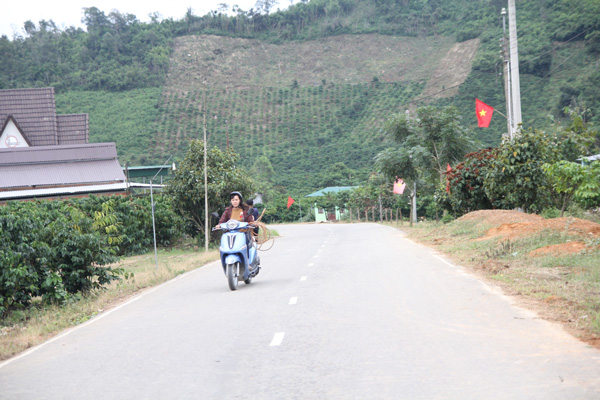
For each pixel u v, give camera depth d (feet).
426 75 620.08
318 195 325.42
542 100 336.49
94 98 588.09
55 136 200.54
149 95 606.96
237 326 26.35
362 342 21.67
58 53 655.76
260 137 511.40
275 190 360.28
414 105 520.01
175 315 30.89
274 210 313.73
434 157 144.25
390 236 92.58
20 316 37.78
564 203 69.97
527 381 15.93
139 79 634.84
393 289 34.09
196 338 24.53
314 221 305.94
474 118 368.68
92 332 28.45
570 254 39.40
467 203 88.28
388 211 233.96
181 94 628.28
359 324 24.89
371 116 532.73
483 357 18.63
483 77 447.83
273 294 35.37
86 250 43.06
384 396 15.48
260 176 375.45
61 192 132.77
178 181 102.99
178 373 19.33
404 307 28.19
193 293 39.81
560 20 407.64
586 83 309.83
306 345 21.81
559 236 46.24
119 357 22.31
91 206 88.63
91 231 46.57
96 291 45.60
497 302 28.07
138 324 29.22
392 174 152.66
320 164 422.41
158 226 101.09
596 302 25.54
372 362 18.89
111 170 143.13
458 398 14.94
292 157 447.01
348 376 17.52
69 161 146.10
